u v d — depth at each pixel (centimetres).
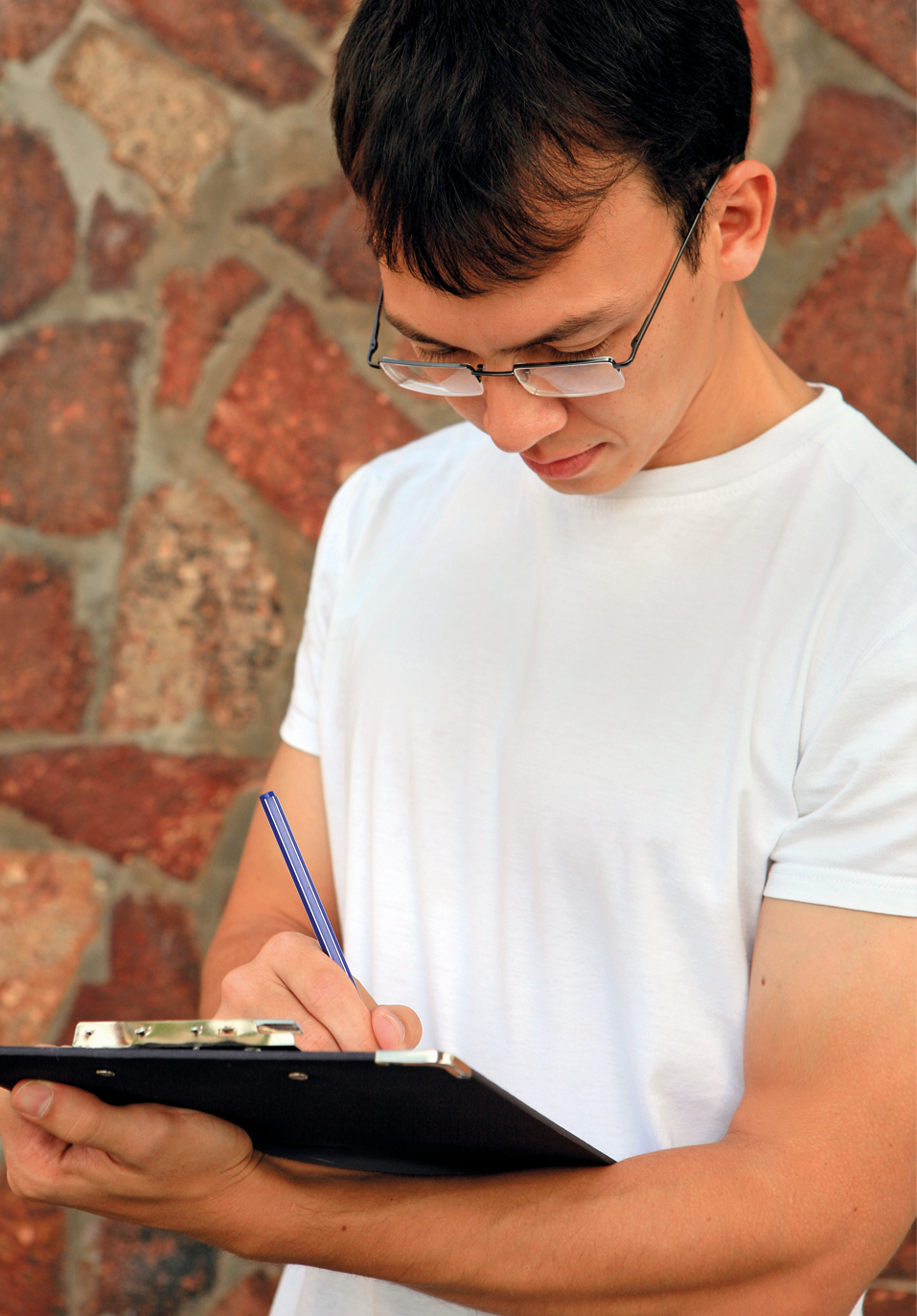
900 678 79
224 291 177
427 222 70
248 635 178
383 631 102
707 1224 72
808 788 83
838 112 174
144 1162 70
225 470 178
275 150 176
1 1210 179
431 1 70
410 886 99
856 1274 75
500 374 78
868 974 76
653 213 74
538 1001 92
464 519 103
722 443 92
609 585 94
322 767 107
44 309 179
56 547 180
